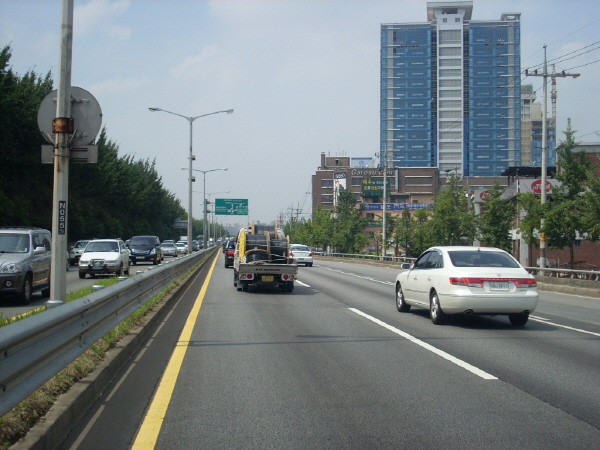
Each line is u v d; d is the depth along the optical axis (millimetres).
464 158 153375
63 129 8500
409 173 111688
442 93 153250
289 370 7496
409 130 154000
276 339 9883
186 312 13641
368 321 12273
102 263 25203
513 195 47781
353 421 5395
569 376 7254
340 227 73500
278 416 5539
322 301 16656
